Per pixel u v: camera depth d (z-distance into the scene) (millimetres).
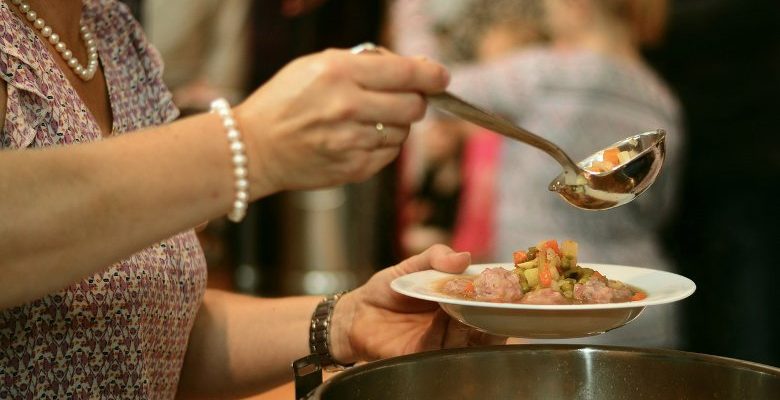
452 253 1238
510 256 2639
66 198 846
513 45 2688
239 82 3574
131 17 1312
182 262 1235
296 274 3527
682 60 3256
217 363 1442
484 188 2730
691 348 3305
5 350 1021
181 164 873
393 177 3436
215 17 3506
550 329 1034
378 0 3469
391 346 1273
